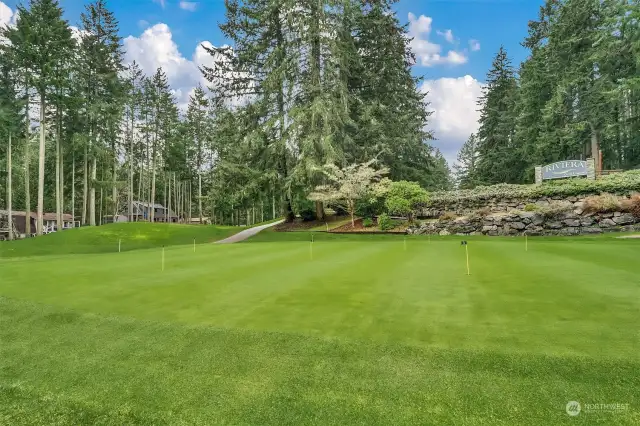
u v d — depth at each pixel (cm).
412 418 246
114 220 4372
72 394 302
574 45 2955
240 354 342
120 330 412
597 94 2800
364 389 279
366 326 391
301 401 271
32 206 5303
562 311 414
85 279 691
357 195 2338
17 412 288
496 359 305
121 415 274
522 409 247
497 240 1509
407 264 789
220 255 1067
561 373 281
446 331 367
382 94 2980
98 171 4594
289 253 1079
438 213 2298
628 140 3191
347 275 676
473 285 558
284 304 484
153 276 711
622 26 2511
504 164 3872
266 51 2802
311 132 2470
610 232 1672
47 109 3145
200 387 296
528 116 3291
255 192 2647
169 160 5341
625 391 256
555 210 1806
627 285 528
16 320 462
